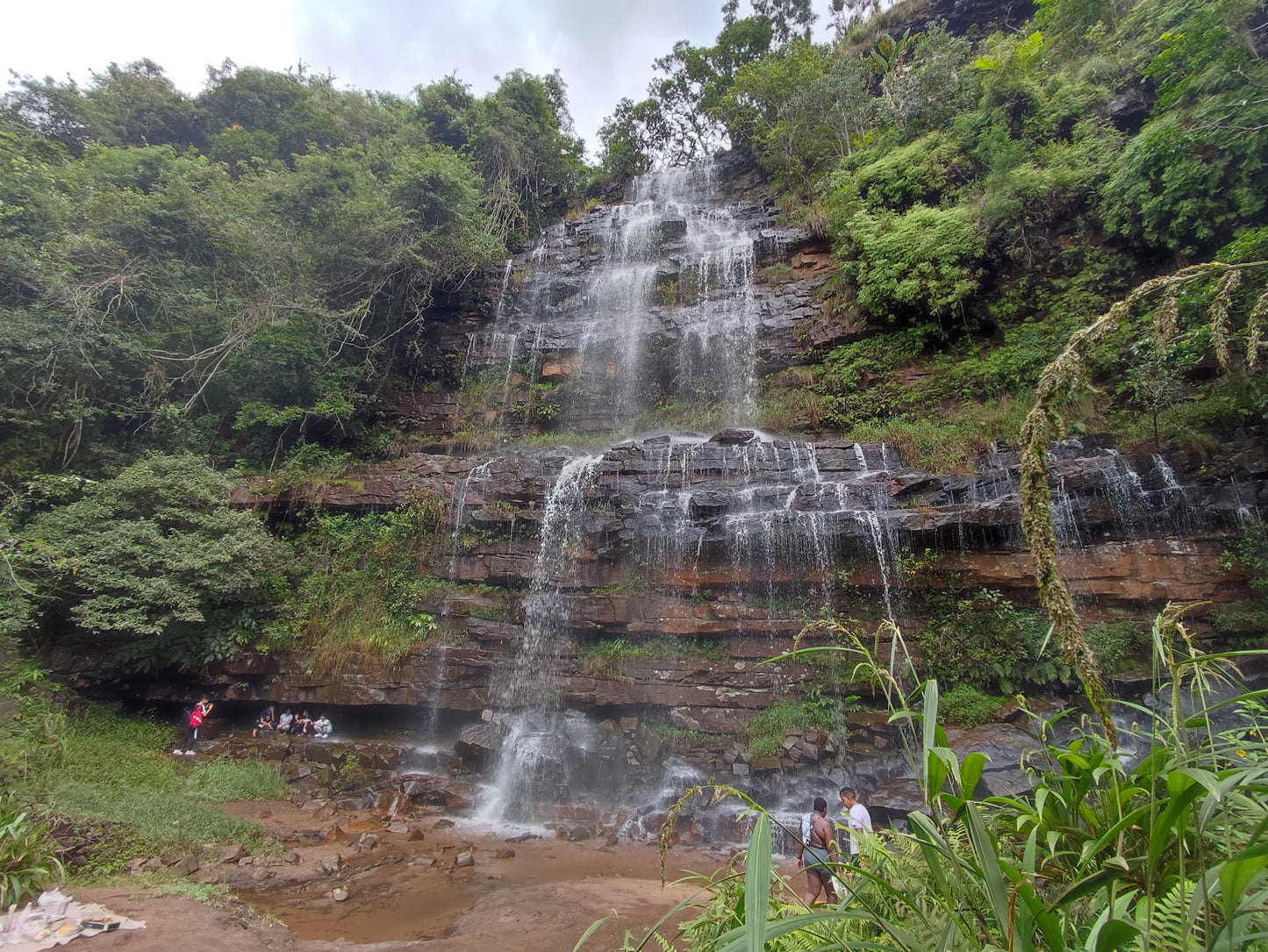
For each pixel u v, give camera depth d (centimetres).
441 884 800
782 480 1444
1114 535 1154
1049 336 1502
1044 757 279
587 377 2100
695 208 2722
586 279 2406
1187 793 167
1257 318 211
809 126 2467
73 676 1302
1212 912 183
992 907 183
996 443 1357
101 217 1697
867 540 1209
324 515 1587
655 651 1230
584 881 802
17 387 1518
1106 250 1479
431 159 1950
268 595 1424
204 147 2891
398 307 2069
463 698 1285
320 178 1841
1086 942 177
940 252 1609
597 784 1084
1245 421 1161
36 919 553
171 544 1273
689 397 2012
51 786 839
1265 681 993
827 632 1172
